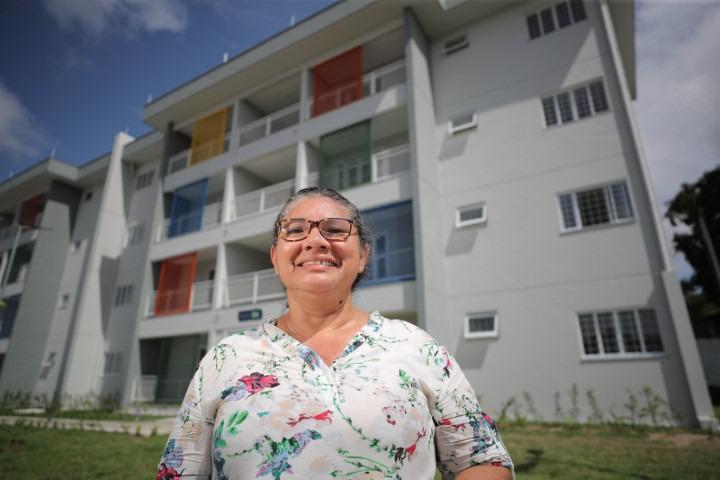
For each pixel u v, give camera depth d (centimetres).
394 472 119
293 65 1659
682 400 880
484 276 1173
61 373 2023
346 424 122
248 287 1612
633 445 707
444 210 1290
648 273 976
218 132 1855
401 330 152
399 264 1318
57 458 687
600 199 1085
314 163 1546
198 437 136
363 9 1409
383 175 1327
